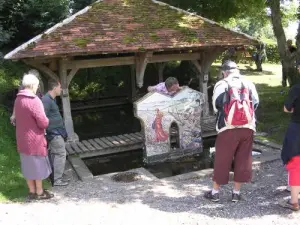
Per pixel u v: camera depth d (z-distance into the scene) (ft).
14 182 16.97
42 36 23.00
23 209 14.49
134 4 28.96
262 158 20.02
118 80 42.47
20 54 21.26
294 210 13.32
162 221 13.04
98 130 30.17
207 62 28.25
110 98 41.04
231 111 13.17
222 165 14.02
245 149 13.92
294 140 12.91
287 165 13.28
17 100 14.76
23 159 15.11
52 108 17.26
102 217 13.61
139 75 26.00
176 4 42.24
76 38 23.35
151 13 28.50
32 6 39.47
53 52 21.56
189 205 14.46
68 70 26.04
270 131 26.05
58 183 17.53
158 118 21.59
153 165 21.49
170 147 22.30
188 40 25.59
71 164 21.02
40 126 14.70
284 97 35.22
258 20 55.93
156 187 16.96
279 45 31.96
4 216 13.79
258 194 15.19
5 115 26.09
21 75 37.04
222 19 46.29
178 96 22.00
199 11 44.60
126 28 25.64
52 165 17.54
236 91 13.32
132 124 31.86
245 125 13.46
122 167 21.44
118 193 16.29
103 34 24.31
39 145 14.90
